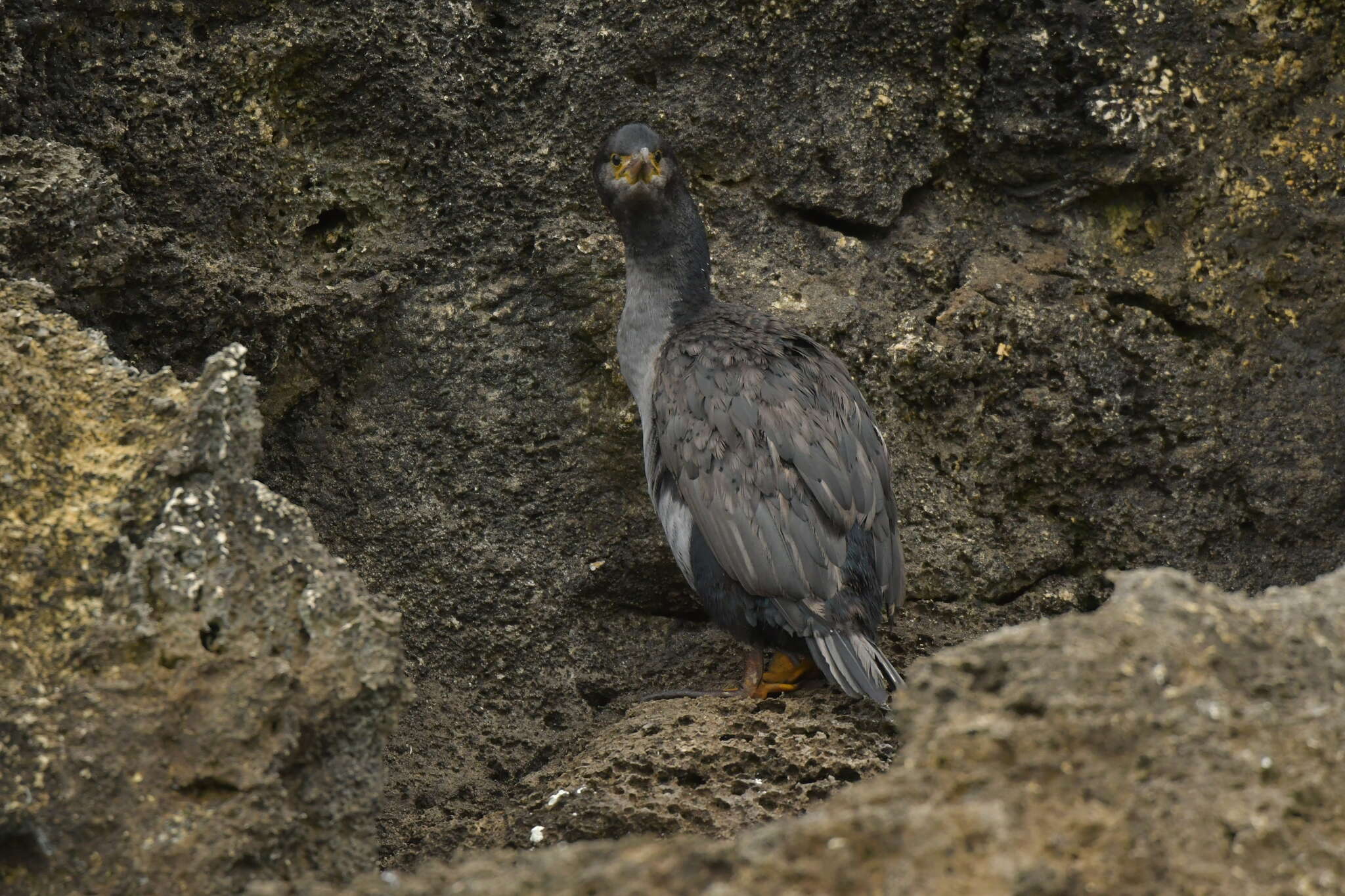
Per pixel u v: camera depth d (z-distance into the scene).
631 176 10.59
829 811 6.32
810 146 12.01
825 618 9.79
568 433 11.65
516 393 11.62
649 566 11.69
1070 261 12.36
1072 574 12.21
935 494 11.85
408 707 11.30
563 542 11.69
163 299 10.61
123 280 10.34
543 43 11.57
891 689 10.38
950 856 5.80
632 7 11.56
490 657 11.59
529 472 11.66
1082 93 12.13
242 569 7.52
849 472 10.10
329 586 7.61
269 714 7.20
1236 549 12.30
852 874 5.91
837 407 10.30
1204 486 12.23
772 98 11.95
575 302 11.52
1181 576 6.94
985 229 12.58
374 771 7.55
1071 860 5.95
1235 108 12.32
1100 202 12.50
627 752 9.77
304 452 11.53
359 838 7.47
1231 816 6.02
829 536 9.93
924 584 11.69
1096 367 12.09
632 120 11.73
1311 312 12.48
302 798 7.40
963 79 12.29
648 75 11.75
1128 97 12.05
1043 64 12.12
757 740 9.76
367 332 11.42
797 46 11.89
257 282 10.97
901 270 12.26
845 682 9.59
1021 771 6.25
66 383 8.09
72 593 7.30
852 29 11.95
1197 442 12.19
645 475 11.64
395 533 11.53
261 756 7.13
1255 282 12.41
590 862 6.29
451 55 11.36
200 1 10.91
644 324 11.01
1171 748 6.22
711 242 11.95
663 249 10.95
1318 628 6.76
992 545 11.91
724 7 11.67
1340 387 12.44
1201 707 6.32
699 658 11.70
